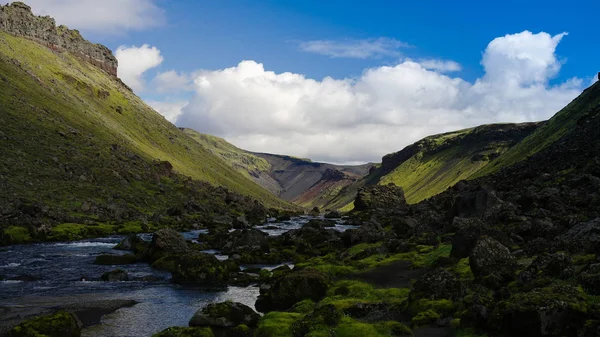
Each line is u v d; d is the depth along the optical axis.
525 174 102.12
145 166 183.12
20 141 136.12
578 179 68.75
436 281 26.36
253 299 35.12
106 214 105.44
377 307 25.39
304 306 28.64
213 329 26.17
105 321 28.62
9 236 69.88
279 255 57.53
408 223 72.56
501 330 19.17
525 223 44.25
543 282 21.97
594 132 117.06
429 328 21.64
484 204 63.44
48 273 45.66
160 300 34.75
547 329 17.59
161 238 55.03
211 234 89.50
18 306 31.92
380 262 43.81
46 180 115.50
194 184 194.00
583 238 32.81
